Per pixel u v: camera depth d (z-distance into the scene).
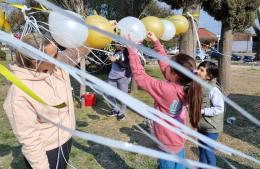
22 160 4.35
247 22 7.55
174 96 2.42
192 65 2.44
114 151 4.64
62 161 2.21
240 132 5.56
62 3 4.64
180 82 2.44
